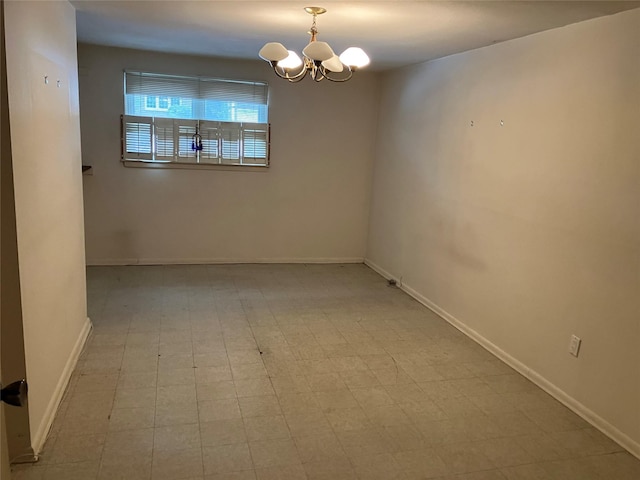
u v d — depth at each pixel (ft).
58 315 8.64
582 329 8.98
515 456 7.79
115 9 10.00
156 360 10.34
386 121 17.49
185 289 15.10
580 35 8.96
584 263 8.91
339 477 7.10
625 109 8.07
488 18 8.98
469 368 10.71
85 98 15.83
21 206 6.56
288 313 13.56
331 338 12.00
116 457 7.25
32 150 7.05
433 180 14.23
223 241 18.10
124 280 15.62
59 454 7.25
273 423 8.34
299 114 17.67
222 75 16.72
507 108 10.95
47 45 7.89
